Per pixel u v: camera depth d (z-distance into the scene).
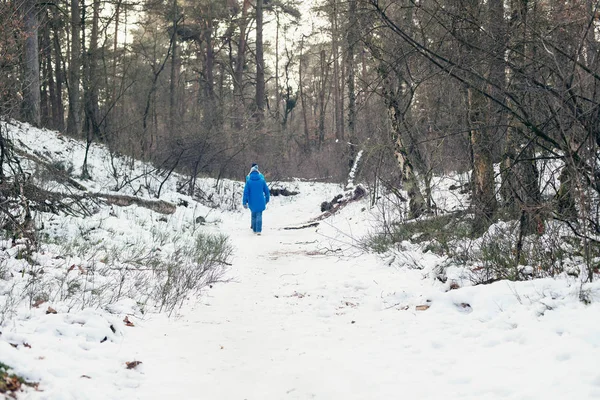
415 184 10.91
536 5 5.72
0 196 8.41
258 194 14.63
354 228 13.33
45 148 16.62
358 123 18.45
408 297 5.98
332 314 5.69
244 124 23.06
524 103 5.98
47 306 4.88
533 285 5.00
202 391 3.57
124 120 20.94
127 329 4.82
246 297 6.73
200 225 15.05
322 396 3.47
